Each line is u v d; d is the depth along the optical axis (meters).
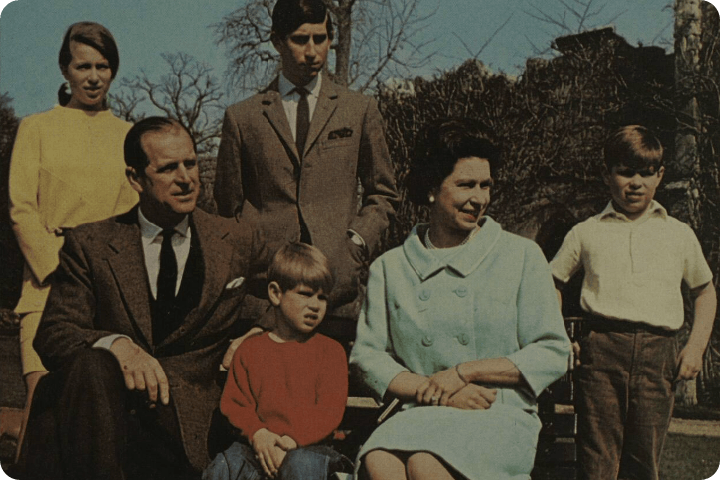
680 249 4.56
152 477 3.48
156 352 3.61
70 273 3.61
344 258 4.39
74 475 3.25
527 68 9.18
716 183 8.16
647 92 8.82
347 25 9.09
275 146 4.54
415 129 8.81
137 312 3.59
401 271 3.65
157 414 3.48
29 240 4.55
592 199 9.23
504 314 3.50
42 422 3.40
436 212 3.64
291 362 3.60
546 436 4.41
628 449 4.40
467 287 3.55
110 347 3.41
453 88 9.05
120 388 3.35
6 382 6.54
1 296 6.70
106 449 3.24
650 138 4.63
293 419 3.49
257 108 4.61
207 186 8.05
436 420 3.23
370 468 3.15
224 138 4.62
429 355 3.55
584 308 4.54
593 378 4.44
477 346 3.52
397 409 3.52
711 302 4.60
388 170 4.65
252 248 3.87
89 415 3.25
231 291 3.73
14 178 4.61
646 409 4.39
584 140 9.16
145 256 3.68
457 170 3.54
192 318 3.62
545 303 3.50
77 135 4.69
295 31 4.55
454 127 3.57
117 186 4.67
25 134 4.66
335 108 4.62
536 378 3.37
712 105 8.48
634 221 4.62
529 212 9.37
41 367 4.51
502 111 9.14
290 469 3.32
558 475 4.39
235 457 3.46
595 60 9.01
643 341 4.41
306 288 3.67
